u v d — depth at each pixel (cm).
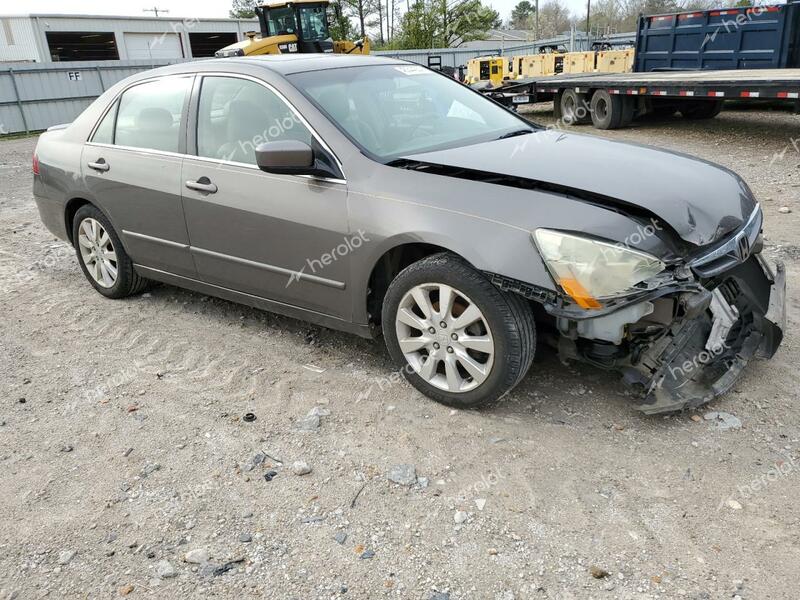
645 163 324
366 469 281
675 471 269
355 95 369
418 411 321
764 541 232
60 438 315
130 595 223
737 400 313
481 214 285
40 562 239
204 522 255
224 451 299
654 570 222
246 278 382
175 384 362
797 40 1170
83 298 498
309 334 412
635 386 294
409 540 241
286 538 245
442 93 413
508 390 300
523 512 252
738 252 293
